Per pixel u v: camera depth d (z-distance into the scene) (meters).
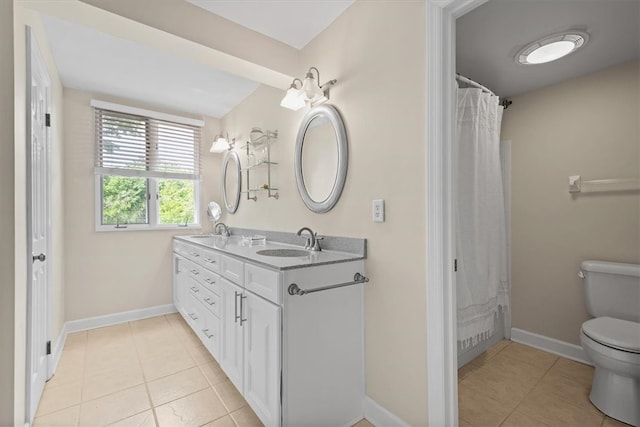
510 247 2.46
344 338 1.50
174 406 1.64
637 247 1.87
